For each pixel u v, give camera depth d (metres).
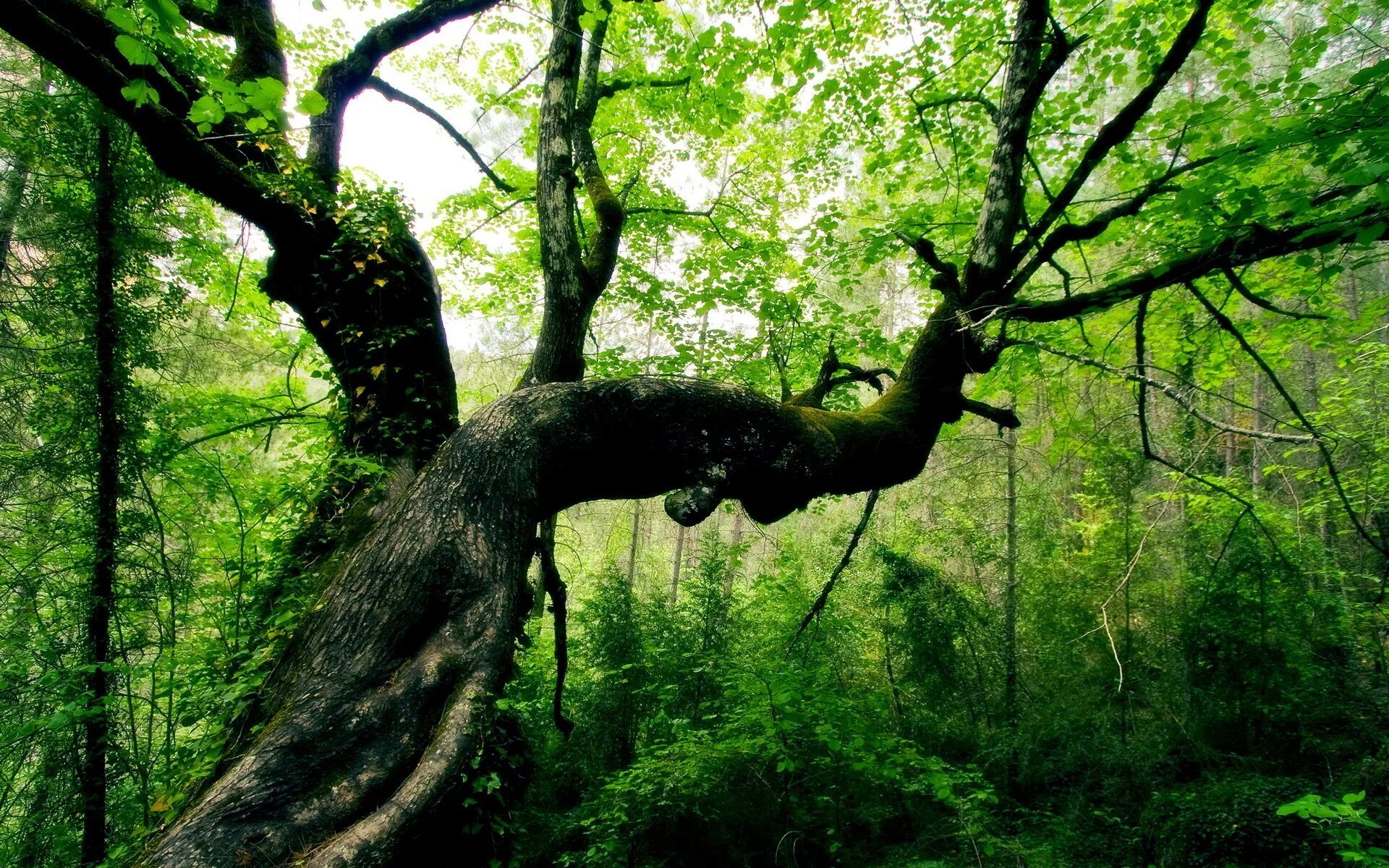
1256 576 6.91
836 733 5.33
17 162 4.96
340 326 3.88
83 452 4.75
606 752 6.95
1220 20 4.58
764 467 2.92
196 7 4.16
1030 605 8.93
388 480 3.47
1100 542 8.74
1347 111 2.80
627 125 7.74
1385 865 2.51
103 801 4.25
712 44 5.22
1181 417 7.78
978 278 3.55
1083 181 3.66
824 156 7.06
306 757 1.93
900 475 3.43
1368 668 6.62
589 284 3.93
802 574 11.02
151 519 4.98
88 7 3.03
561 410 2.77
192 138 3.20
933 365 3.57
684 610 8.29
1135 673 7.56
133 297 5.21
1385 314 5.36
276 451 8.95
